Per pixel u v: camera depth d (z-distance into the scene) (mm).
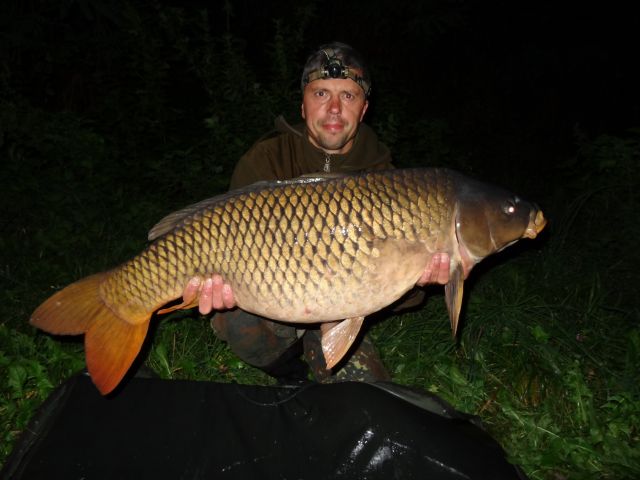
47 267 1541
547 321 1400
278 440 978
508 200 947
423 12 3184
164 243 917
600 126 3387
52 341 1252
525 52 3342
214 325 1139
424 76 3527
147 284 925
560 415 1182
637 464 1048
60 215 1776
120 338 935
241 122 2047
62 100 2611
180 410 1020
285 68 2164
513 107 3438
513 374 1260
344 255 890
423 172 926
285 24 3447
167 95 2736
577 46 3391
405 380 1262
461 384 1213
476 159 2832
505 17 3635
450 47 3619
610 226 1719
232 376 1283
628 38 3484
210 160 1915
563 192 2053
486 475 906
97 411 1012
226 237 900
